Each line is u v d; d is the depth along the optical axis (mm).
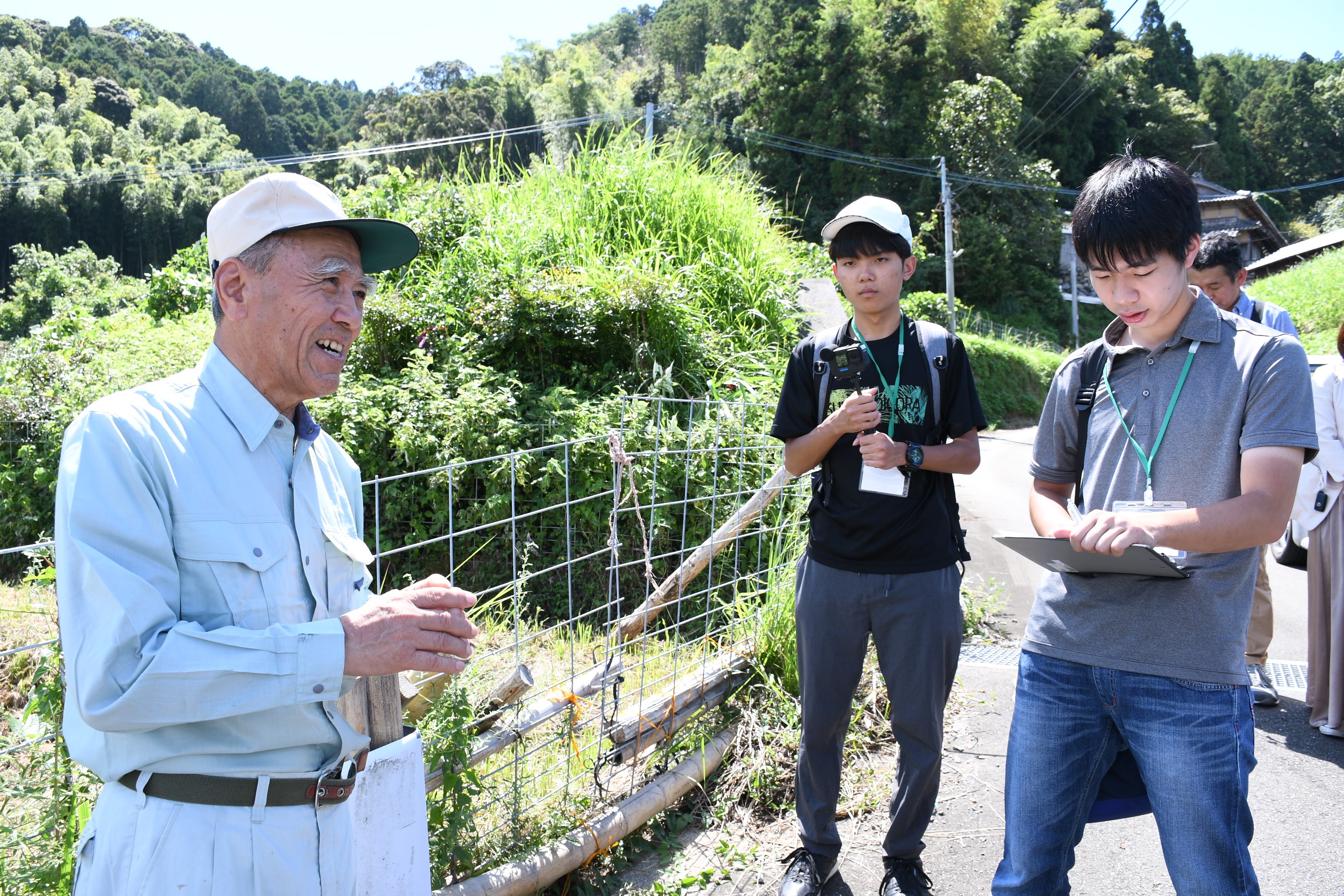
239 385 1548
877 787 3295
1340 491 3562
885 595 2586
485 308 6453
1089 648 1994
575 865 2652
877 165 40906
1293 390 1796
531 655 4137
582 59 55031
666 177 8656
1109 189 1905
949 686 2674
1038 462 2322
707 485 5449
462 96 57250
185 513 1416
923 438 2697
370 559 1746
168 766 1396
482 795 2781
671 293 6648
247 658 1342
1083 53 50500
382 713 2070
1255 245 45844
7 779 2410
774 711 3525
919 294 29359
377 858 2012
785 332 7844
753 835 3021
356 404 5570
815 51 42938
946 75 45094
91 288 48781
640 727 3062
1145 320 1947
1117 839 2980
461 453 5508
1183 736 1847
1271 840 2920
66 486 1355
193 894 1374
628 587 5305
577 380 6453
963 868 2855
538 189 8609
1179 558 1905
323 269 1550
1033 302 42469
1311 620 3740
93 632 1299
